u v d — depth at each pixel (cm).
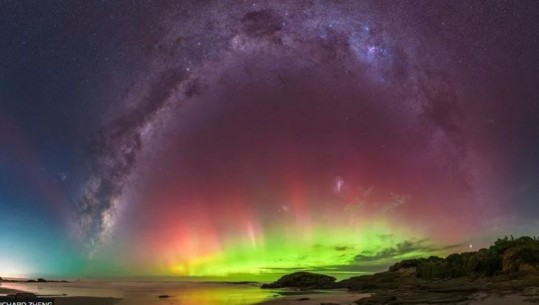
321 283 2534
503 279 1708
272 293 2056
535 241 1938
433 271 2083
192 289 2464
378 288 2017
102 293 2109
